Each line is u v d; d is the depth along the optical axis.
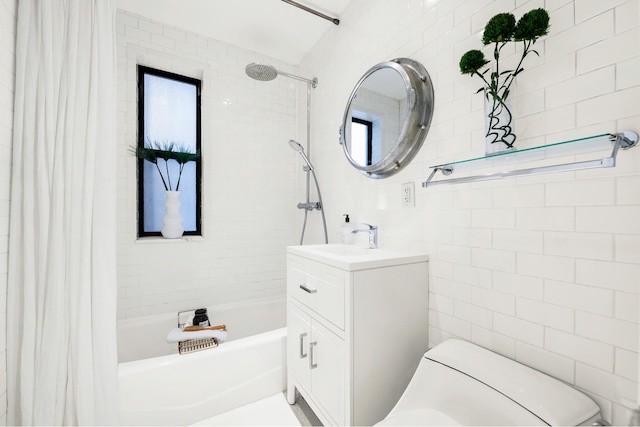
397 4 1.35
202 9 1.78
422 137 1.20
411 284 1.11
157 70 1.99
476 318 0.98
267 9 1.77
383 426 0.75
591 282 0.71
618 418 0.66
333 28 1.89
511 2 0.89
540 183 0.81
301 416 1.31
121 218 1.77
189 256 1.99
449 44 1.09
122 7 1.75
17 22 1.00
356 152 1.54
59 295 1.00
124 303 1.78
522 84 0.85
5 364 0.95
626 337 0.65
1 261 0.94
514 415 0.67
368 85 1.46
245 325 2.07
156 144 1.99
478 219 0.98
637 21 0.63
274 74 1.83
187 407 1.25
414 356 1.11
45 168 1.00
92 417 1.04
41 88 1.01
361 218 1.60
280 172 2.36
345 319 0.96
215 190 2.09
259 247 2.26
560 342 0.77
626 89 0.65
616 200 0.67
